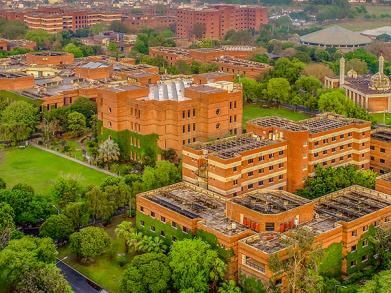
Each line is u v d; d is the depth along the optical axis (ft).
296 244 462.60
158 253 528.63
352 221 531.09
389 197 593.83
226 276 504.84
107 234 574.15
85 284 529.86
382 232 535.19
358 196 602.44
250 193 578.66
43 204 618.44
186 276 491.72
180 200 588.09
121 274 546.26
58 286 472.44
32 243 514.68
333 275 529.45
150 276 491.72
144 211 586.86
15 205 606.14
